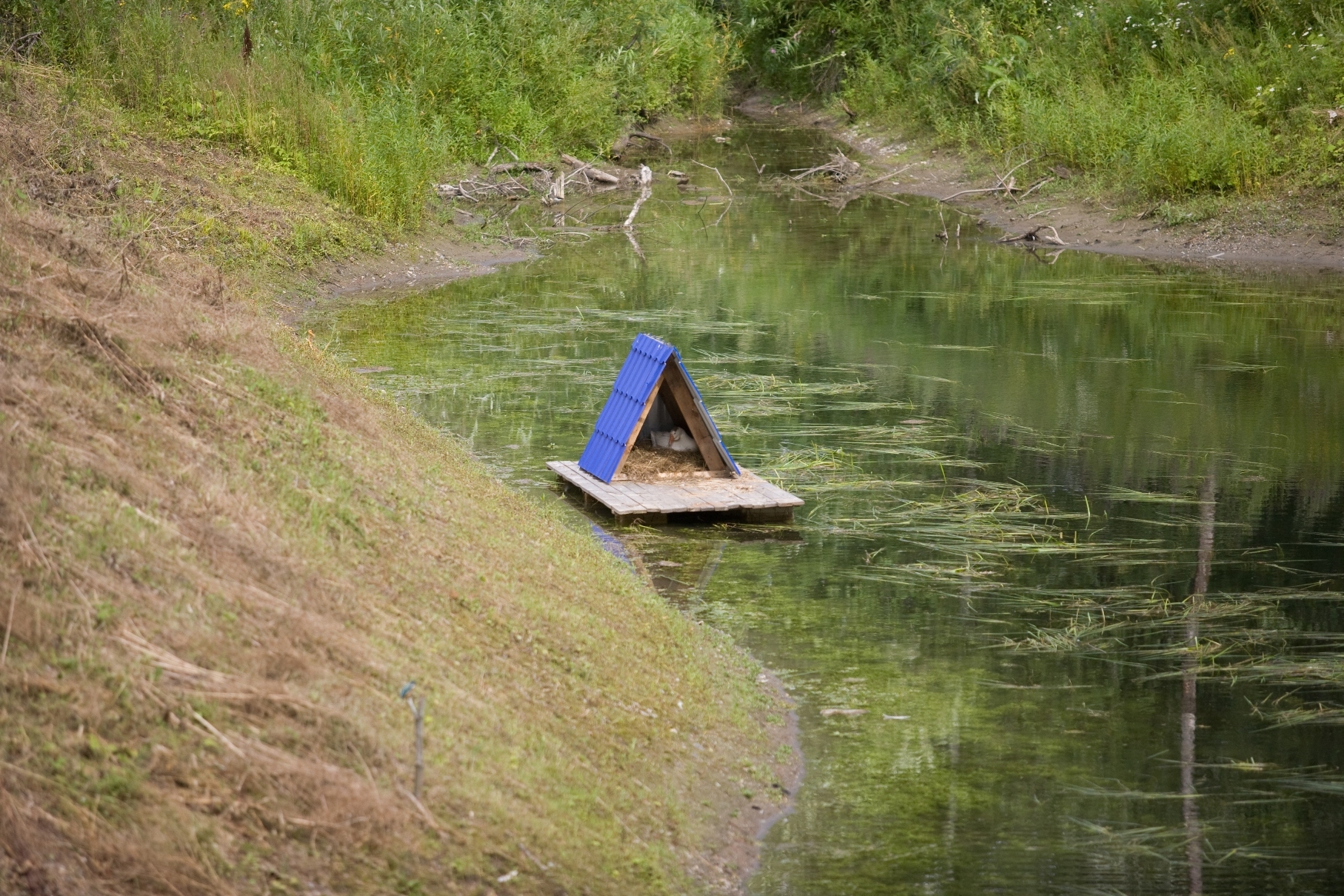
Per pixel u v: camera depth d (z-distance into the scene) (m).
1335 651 11.75
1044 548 14.09
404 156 29.20
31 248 10.66
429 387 19.48
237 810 6.44
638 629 10.51
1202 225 31.62
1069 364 21.83
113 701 6.62
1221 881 8.27
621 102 46.41
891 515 15.05
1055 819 8.99
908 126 45.88
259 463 9.66
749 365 21.59
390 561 9.34
